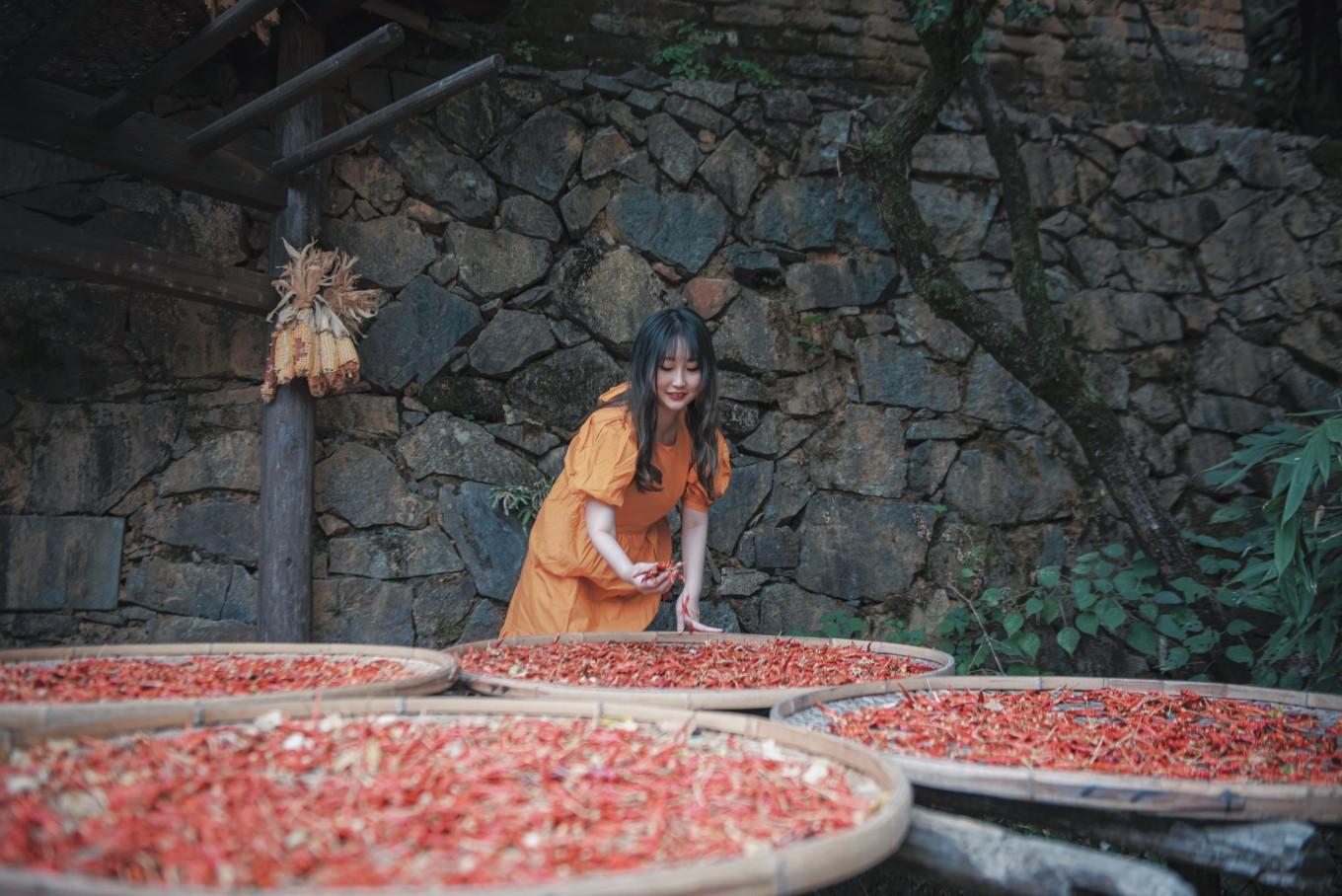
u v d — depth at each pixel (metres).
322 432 3.90
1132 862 1.17
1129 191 4.69
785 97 4.46
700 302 4.28
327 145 3.38
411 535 3.95
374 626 3.88
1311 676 4.03
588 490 2.83
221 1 3.03
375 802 1.17
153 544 3.77
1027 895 1.21
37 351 3.71
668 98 4.37
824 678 2.30
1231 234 4.72
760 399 4.30
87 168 3.80
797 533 4.27
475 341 4.09
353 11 3.99
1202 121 4.96
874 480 4.36
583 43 4.38
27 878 0.86
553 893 0.90
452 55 4.20
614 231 4.26
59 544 3.67
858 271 4.43
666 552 3.34
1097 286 4.61
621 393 3.11
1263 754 1.74
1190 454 4.56
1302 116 4.99
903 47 4.67
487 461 4.05
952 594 4.33
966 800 1.64
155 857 1.00
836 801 1.28
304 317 3.51
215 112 3.87
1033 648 4.05
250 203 3.55
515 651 2.55
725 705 1.93
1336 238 4.75
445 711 1.69
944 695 2.17
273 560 3.61
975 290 4.51
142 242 3.81
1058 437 4.50
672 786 1.30
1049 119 4.68
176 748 1.38
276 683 1.94
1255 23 5.27
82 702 1.67
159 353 3.82
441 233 4.10
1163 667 4.09
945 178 4.55
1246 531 4.42
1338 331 4.68
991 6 3.67
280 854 1.01
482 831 1.11
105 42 3.25
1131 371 4.59
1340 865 1.89
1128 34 4.91
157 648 2.29
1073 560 4.42
